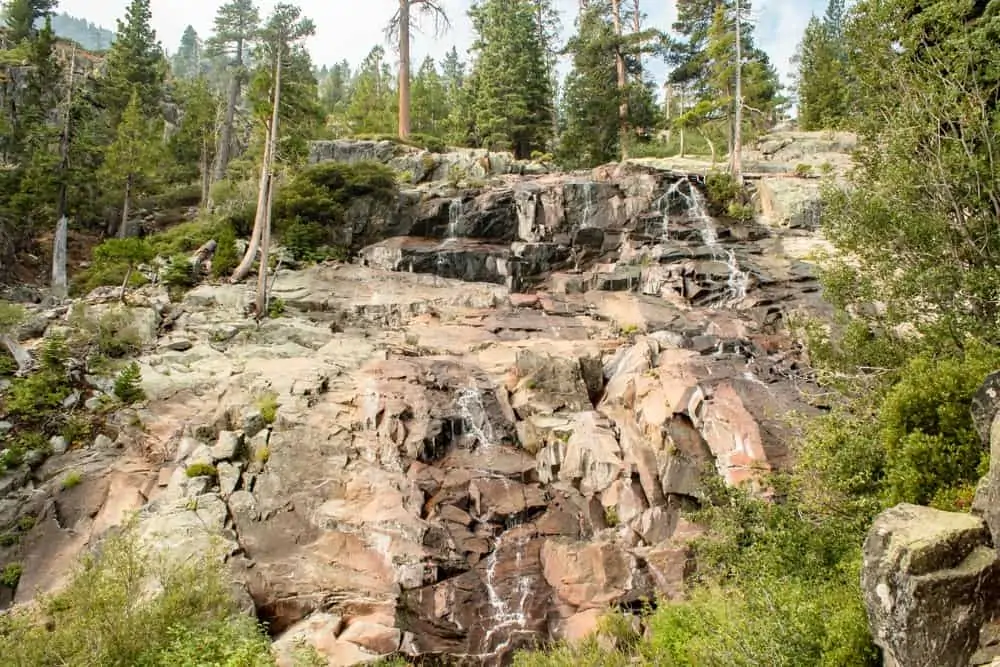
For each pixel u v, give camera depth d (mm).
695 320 23141
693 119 40750
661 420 16422
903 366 11789
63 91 39031
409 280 26672
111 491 14641
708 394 16625
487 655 12148
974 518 7184
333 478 15055
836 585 9109
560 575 13469
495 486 15531
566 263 28438
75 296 26062
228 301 23516
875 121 13828
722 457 15375
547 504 15352
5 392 16938
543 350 21109
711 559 11625
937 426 9219
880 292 12828
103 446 16062
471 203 30688
